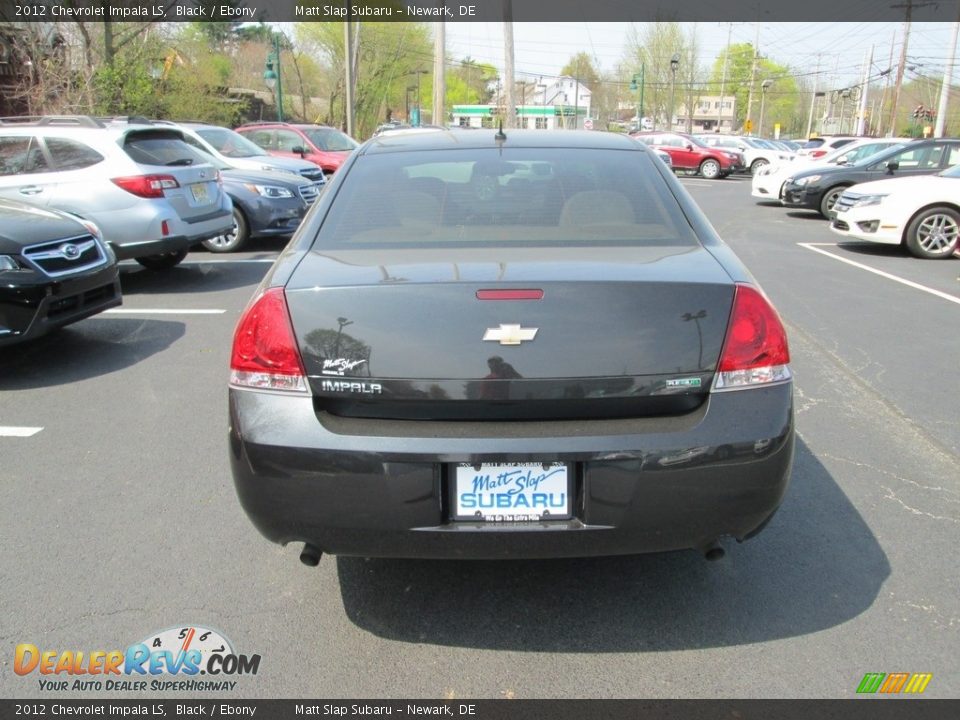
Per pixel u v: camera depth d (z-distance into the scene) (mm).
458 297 2395
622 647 2648
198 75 27203
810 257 10719
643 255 2693
